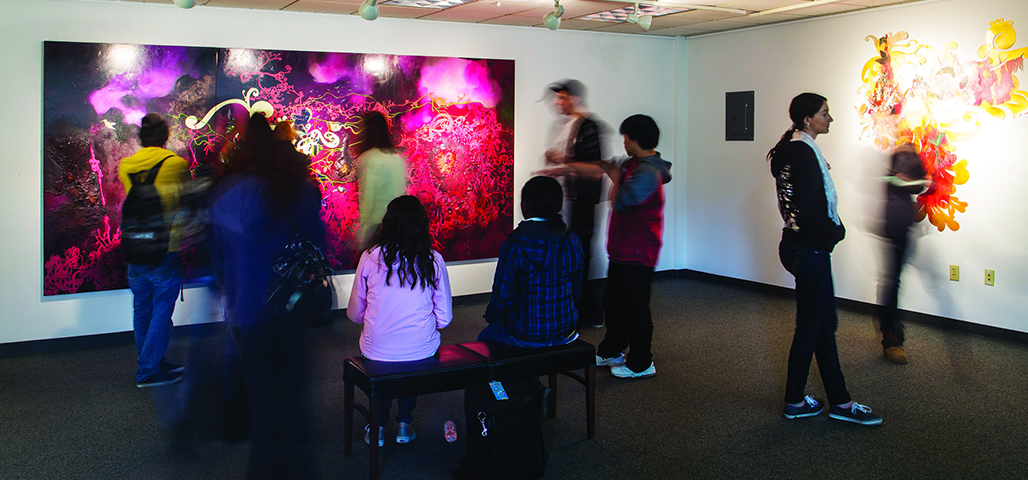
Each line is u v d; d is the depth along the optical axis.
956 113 5.38
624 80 7.34
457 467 3.22
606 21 6.39
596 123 5.50
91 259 5.15
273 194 2.99
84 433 3.61
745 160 7.16
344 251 5.92
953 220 5.48
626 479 3.09
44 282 5.05
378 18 5.96
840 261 6.34
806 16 6.31
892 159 4.96
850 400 3.69
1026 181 5.03
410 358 3.16
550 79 6.84
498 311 3.27
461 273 6.54
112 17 5.08
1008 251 5.16
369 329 3.19
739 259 7.34
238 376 3.38
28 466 3.23
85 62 4.99
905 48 5.68
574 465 3.23
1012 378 4.38
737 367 4.64
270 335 2.98
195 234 3.92
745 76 7.08
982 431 3.57
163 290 4.30
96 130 5.06
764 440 3.49
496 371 3.17
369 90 5.92
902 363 4.69
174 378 4.43
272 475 2.92
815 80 6.41
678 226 7.89
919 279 5.75
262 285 2.95
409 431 3.50
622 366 4.45
